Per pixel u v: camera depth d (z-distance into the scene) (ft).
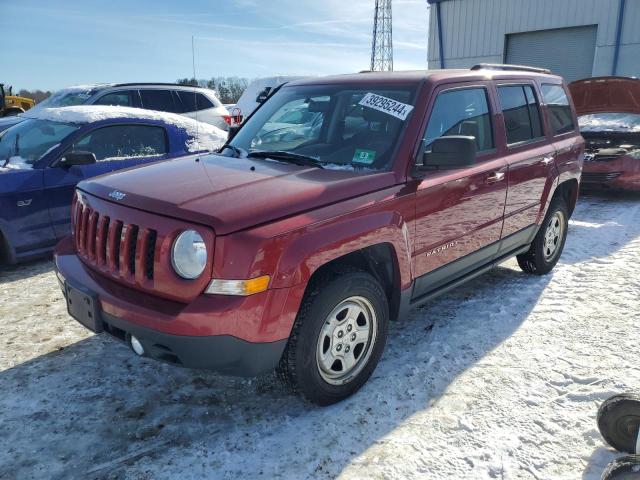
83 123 18.44
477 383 10.44
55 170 17.17
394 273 10.40
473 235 12.46
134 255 8.68
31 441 8.76
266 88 45.37
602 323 13.00
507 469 8.13
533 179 14.30
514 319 13.34
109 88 31.19
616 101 29.68
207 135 21.85
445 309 13.99
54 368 11.03
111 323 8.70
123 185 9.70
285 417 9.46
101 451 8.56
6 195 16.05
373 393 10.12
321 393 9.36
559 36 63.05
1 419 9.30
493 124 13.06
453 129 11.80
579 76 62.49
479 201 12.27
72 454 8.48
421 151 10.78
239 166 10.72
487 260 13.78
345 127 11.48
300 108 12.69
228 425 9.25
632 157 26.94
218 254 7.84
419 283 11.18
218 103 35.86
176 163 11.41
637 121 29.32
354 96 11.89
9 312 13.79
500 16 66.74
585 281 15.93
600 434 8.73
